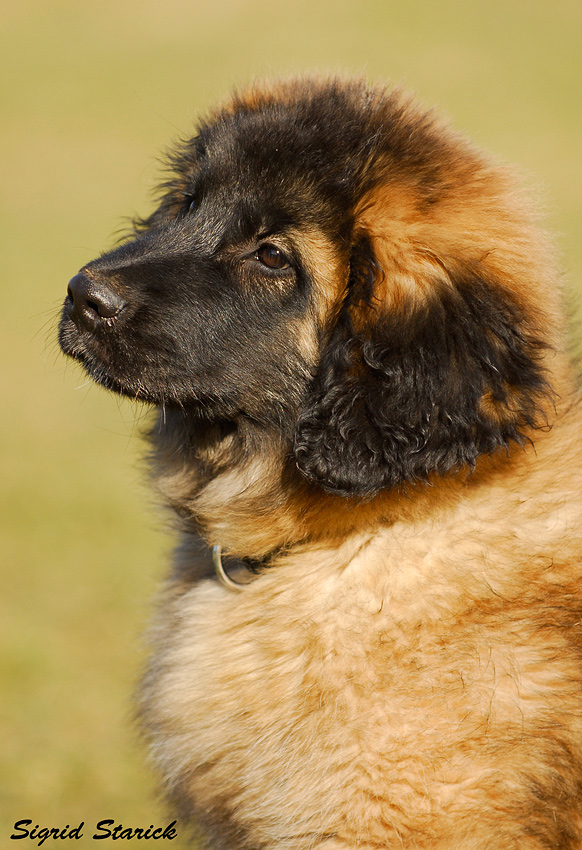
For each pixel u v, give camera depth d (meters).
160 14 57.44
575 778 4.39
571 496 4.99
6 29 55.00
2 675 8.98
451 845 4.43
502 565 4.82
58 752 7.89
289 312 5.38
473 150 5.78
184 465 6.04
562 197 27.06
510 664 4.53
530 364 4.96
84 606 10.45
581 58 47.56
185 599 5.72
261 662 5.05
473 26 53.12
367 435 4.93
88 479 14.23
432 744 4.43
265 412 5.48
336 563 5.07
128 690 7.84
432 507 4.99
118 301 5.33
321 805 4.66
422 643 4.67
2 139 38.16
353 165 5.24
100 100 42.88
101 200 30.45
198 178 5.85
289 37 51.59
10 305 20.77
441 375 4.89
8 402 17.41
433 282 5.01
